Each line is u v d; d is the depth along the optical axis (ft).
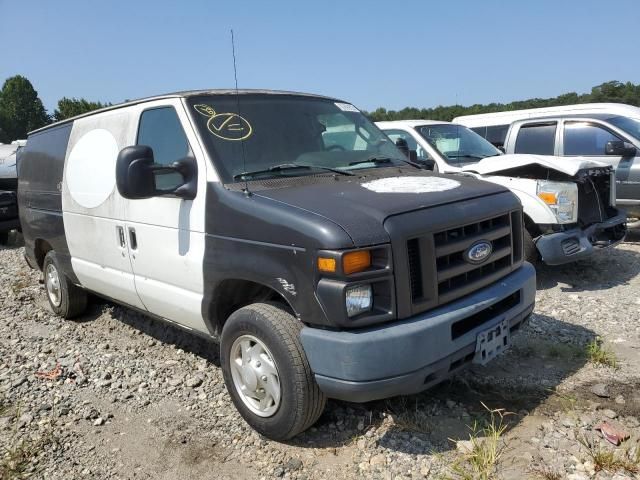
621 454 10.06
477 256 10.95
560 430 10.97
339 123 14.85
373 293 9.65
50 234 18.47
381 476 9.96
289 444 11.14
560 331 16.19
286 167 12.39
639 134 29.81
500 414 11.66
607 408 11.77
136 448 11.43
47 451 11.43
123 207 14.26
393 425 11.47
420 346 9.59
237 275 11.05
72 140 17.20
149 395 13.65
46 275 20.18
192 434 11.78
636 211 28.94
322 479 10.02
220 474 10.40
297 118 13.96
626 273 22.34
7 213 35.50
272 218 10.29
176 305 13.05
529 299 12.19
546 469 9.77
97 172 15.51
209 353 15.93
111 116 15.42
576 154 30.01
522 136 32.09
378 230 9.55
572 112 35.32
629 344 15.17
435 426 11.40
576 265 23.50
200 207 11.83
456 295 10.53
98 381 14.56
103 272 15.72
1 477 10.49
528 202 20.11
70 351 16.76
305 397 10.20
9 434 12.13
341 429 11.50
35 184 19.39
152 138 13.66
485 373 13.60
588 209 21.58
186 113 12.68
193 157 12.21
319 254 9.44
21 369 15.56
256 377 11.06
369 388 9.43
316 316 9.72
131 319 19.31
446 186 11.74
